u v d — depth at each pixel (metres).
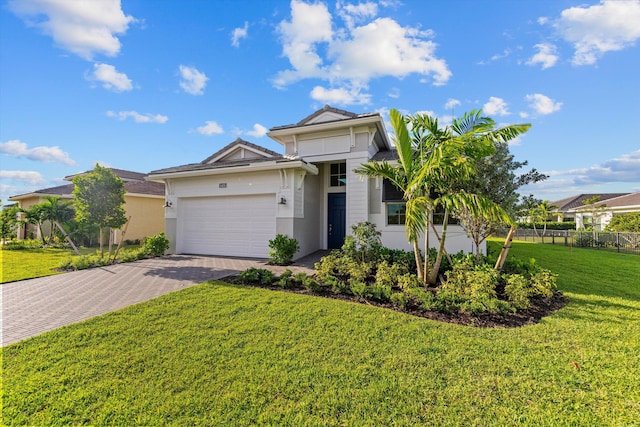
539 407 2.65
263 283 7.02
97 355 3.60
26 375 3.17
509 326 4.57
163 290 6.54
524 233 24.52
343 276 7.72
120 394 2.86
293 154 12.62
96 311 5.17
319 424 2.45
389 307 5.41
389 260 8.77
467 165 5.70
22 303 5.62
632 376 3.11
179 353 3.65
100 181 10.39
